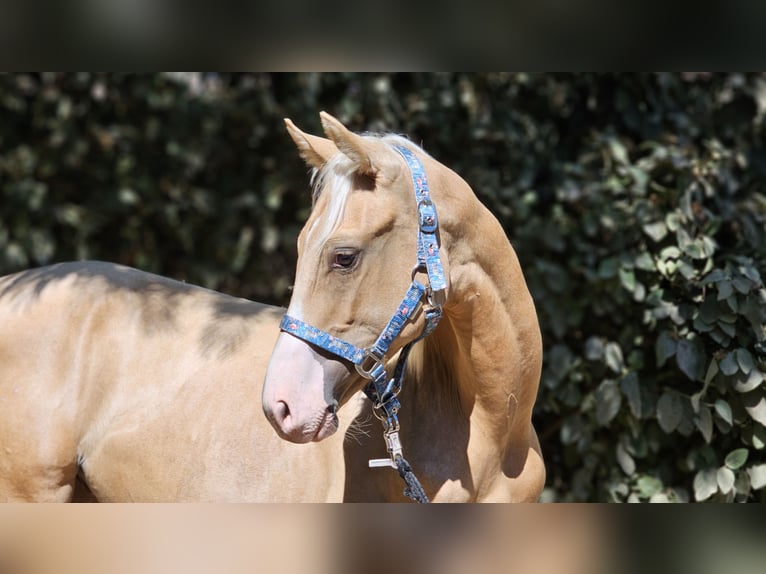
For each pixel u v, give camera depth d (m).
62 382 2.89
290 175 5.50
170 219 5.70
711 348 3.34
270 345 2.85
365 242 2.19
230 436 2.72
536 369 2.55
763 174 4.40
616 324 3.95
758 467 3.24
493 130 4.83
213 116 5.59
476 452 2.47
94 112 5.65
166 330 2.98
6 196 5.59
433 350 2.55
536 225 4.27
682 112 4.59
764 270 3.46
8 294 3.07
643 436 3.58
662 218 3.69
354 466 2.50
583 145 4.74
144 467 2.82
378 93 5.12
